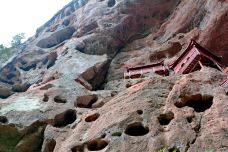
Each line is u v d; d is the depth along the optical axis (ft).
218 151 40.47
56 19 155.84
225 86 55.26
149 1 127.75
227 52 98.84
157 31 122.83
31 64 126.62
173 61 94.43
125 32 123.75
